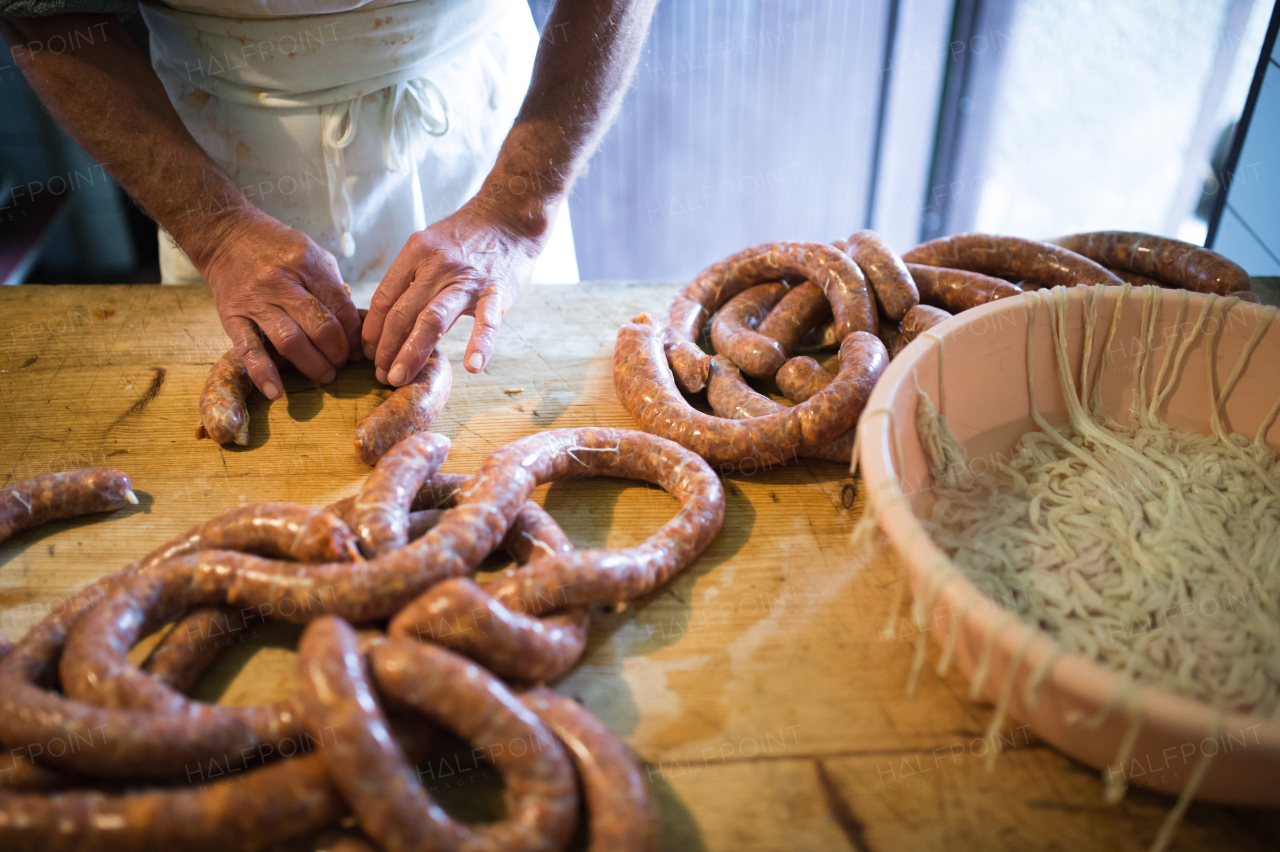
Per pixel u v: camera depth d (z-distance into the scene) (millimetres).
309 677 1012
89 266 4059
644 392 1746
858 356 1669
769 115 3842
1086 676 964
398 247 2543
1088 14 3469
